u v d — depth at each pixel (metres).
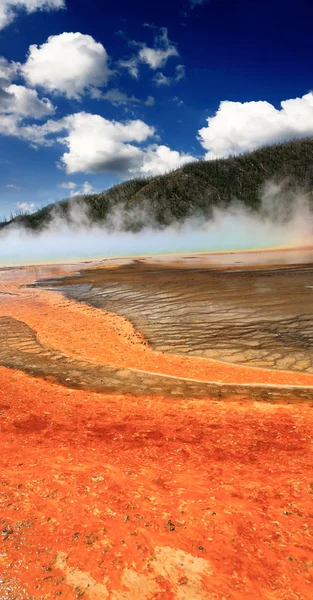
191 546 2.77
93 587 2.41
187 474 3.86
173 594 2.35
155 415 5.65
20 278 28.11
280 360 8.27
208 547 2.75
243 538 2.84
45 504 3.35
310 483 3.58
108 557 2.68
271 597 2.31
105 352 9.26
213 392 6.62
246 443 4.58
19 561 2.66
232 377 7.38
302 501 3.29
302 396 6.29
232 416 5.51
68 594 2.36
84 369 8.06
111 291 18.97
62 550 2.76
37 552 2.74
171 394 6.58
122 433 5.01
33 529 3.01
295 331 10.29
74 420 5.52
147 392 6.70
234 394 6.49
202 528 2.96
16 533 2.96
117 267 33.09
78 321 12.61
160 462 4.14
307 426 5.02
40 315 13.84
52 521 3.11
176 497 3.41
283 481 3.65
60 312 14.30
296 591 2.35
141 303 15.27
